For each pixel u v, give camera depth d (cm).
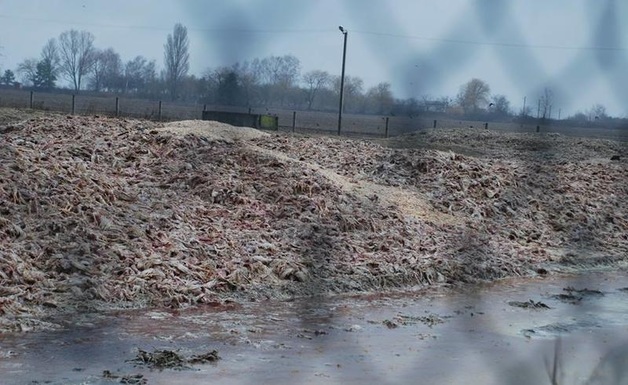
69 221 1095
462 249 1398
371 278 1168
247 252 1166
